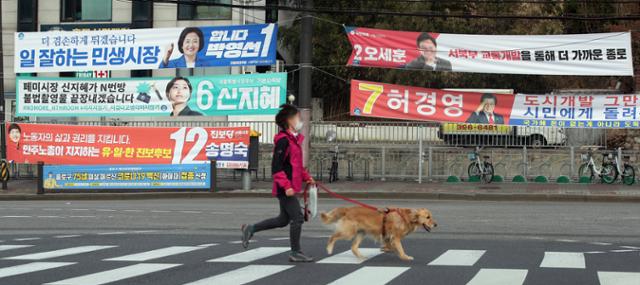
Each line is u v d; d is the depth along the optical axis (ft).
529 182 107.04
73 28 148.15
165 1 104.53
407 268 40.16
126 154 104.73
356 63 103.09
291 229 41.75
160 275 38.22
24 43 111.65
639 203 88.43
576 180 106.52
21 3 148.56
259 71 153.38
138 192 101.76
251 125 119.44
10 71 148.56
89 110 110.93
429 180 109.50
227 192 99.66
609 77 173.06
